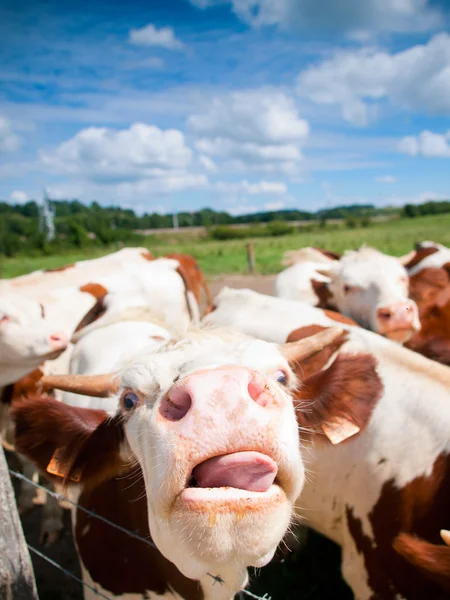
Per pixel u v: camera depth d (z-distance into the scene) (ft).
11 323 6.00
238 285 21.54
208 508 1.89
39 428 3.32
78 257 52.54
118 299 7.59
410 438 3.82
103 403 4.42
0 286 7.89
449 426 3.72
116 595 3.64
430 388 4.01
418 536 3.56
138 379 2.56
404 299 6.57
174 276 8.49
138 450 2.51
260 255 37.27
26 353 6.06
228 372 2.10
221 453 1.97
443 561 2.83
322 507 4.34
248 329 5.27
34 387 6.96
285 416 2.15
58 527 6.01
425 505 3.60
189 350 2.72
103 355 5.43
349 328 4.99
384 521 3.81
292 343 3.50
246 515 1.90
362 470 3.98
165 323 7.88
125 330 5.97
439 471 3.61
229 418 1.97
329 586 4.99
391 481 3.80
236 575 2.90
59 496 3.43
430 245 8.60
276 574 5.13
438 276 7.56
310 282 7.88
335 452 4.14
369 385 3.42
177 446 1.98
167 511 2.05
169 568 3.24
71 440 3.32
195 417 1.99
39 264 43.24
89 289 7.96
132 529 3.46
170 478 1.98
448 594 3.25
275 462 2.03
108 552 3.66
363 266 7.18
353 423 3.34
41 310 6.43
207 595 3.16
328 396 3.32
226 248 48.03
